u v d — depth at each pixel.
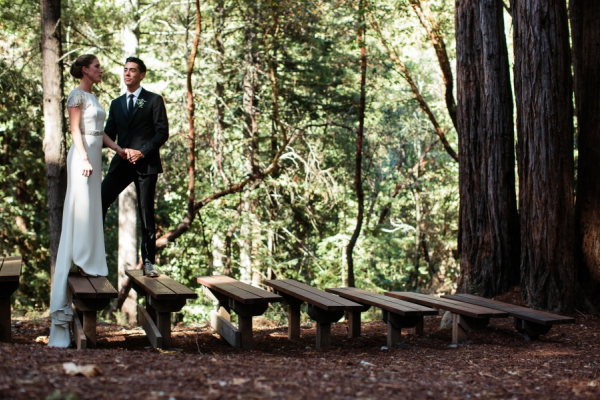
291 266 21.44
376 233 23.84
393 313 6.21
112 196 5.87
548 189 8.25
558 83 8.24
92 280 5.08
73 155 5.25
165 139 5.79
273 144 18.61
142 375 3.39
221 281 6.83
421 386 3.72
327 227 22.55
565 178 8.29
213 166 16.95
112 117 5.96
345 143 18.86
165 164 17.67
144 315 6.38
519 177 8.72
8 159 19.45
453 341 6.43
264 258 18.14
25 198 20.52
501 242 9.10
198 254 19.12
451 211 23.36
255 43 16.58
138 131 5.80
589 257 8.88
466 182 9.41
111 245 22.28
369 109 18.53
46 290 20.38
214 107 16.66
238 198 18.17
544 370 4.68
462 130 9.45
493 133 9.16
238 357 4.53
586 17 9.16
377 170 22.69
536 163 8.31
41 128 16.72
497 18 9.23
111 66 16.98
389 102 19.16
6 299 5.32
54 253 11.20
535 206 8.34
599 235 8.86
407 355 5.57
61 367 3.42
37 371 3.26
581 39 9.59
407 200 26.00
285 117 17.86
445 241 23.78
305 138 17.91
